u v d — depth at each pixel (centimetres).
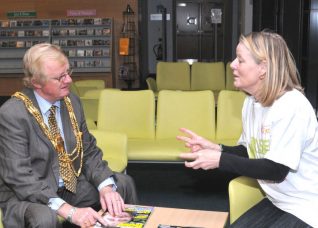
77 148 213
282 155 166
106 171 219
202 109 357
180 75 661
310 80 497
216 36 1048
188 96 361
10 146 192
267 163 168
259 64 172
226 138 357
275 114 171
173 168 325
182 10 1053
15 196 197
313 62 497
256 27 834
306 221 169
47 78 194
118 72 1003
